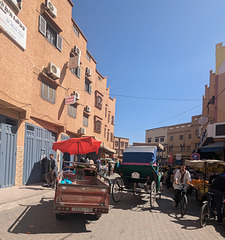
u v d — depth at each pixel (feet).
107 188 16.71
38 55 37.81
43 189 30.81
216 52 63.05
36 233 14.67
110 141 114.62
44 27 39.32
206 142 62.18
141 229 17.02
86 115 69.87
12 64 27.40
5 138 28.68
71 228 16.12
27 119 32.12
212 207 21.01
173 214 22.68
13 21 26.78
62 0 46.24
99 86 87.61
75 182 23.47
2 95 25.34
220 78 61.05
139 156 29.25
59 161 48.93
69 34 50.44
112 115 118.42
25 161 33.96
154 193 26.37
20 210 20.02
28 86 31.91
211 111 71.72
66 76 49.11
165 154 159.53
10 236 13.84
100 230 16.15
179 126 150.30
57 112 44.98
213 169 30.25
